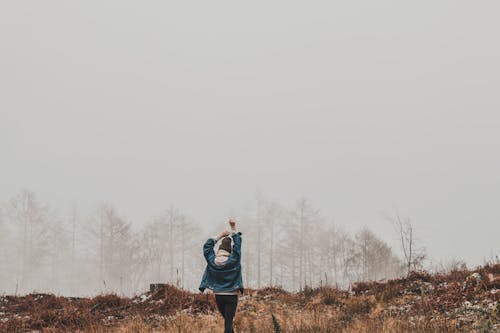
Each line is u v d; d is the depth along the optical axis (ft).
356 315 38.63
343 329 32.76
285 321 36.65
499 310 32.12
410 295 40.98
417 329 30.27
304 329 33.17
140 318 38.88
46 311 39.78
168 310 41.83
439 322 32.09
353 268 154.61
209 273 27.45
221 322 36.86
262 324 36.04
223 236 28.76
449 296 37.55
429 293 40.22
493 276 38.81
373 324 33.27
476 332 29.17
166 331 34.42
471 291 37.22
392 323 33.04
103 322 39.17
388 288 43.14
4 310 42.42
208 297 44.01
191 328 34.71
